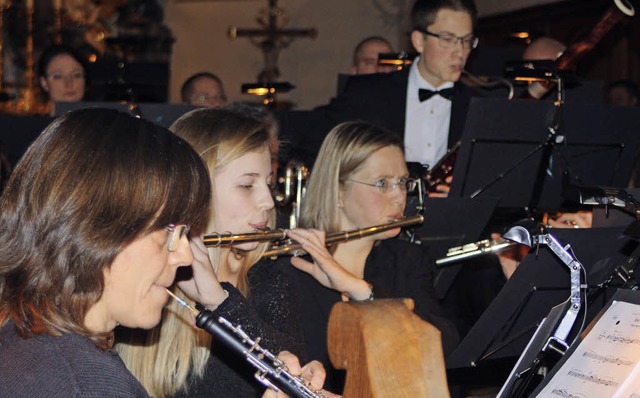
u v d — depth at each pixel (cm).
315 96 1269
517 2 949
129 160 173
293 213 415
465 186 459
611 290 321
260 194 294
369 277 381
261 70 1291
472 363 329
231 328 222
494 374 457
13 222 174
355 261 378
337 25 1264
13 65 1152
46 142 176
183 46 1298
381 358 160
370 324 162
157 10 1260
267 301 310
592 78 904
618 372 222
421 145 582
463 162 451
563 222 479
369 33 1259
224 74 1297
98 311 178
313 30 1246
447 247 429
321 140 574
